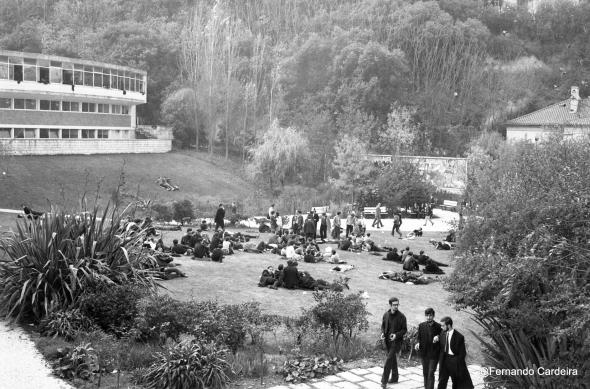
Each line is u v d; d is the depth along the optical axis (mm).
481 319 10656
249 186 61875
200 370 9781
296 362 11117
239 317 11867
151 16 103938
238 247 24734
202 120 78125
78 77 56156
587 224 10250
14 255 13539
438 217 45844
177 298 15289
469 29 98250
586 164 11953
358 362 12000
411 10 101062
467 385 9883
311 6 115125
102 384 9602
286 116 84188
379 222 37188
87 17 100375
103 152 57406
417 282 20344
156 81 84000
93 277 12602
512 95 91688
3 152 45250
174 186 54219
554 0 112312
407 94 90875
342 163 51438
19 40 78750
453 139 85250
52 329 11594
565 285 9336
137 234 15008
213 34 81875
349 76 90250
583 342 8773
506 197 13000
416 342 12648
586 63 96750
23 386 9250
